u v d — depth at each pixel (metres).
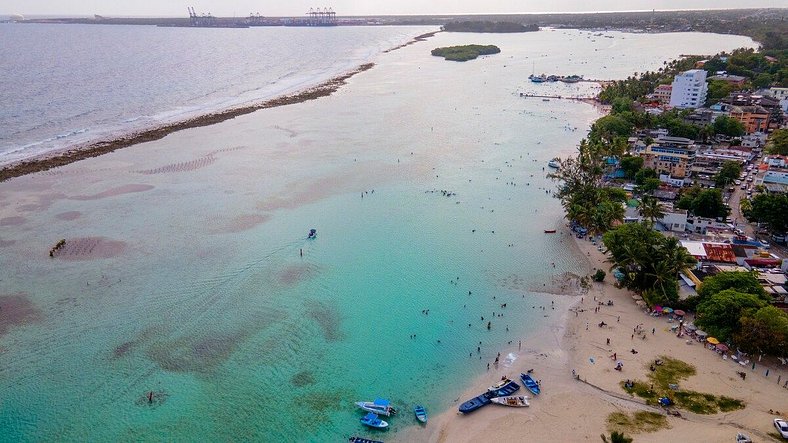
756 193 155.00
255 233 139.38
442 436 76.12
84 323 101.38
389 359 92.62
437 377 88.44
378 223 146.62
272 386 85.94
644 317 103.19
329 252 129.88
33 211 150.88
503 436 75.81
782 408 79.00
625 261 110.25
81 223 143.75
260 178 180.00
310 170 188.75
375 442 74.44
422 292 113.19
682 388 83.69
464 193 169.12
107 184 172.00
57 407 81.19
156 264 123.19
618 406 80.81
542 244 134.62
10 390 84.56
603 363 90.31
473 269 122.38
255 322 102.50
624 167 177.50
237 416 79.75
